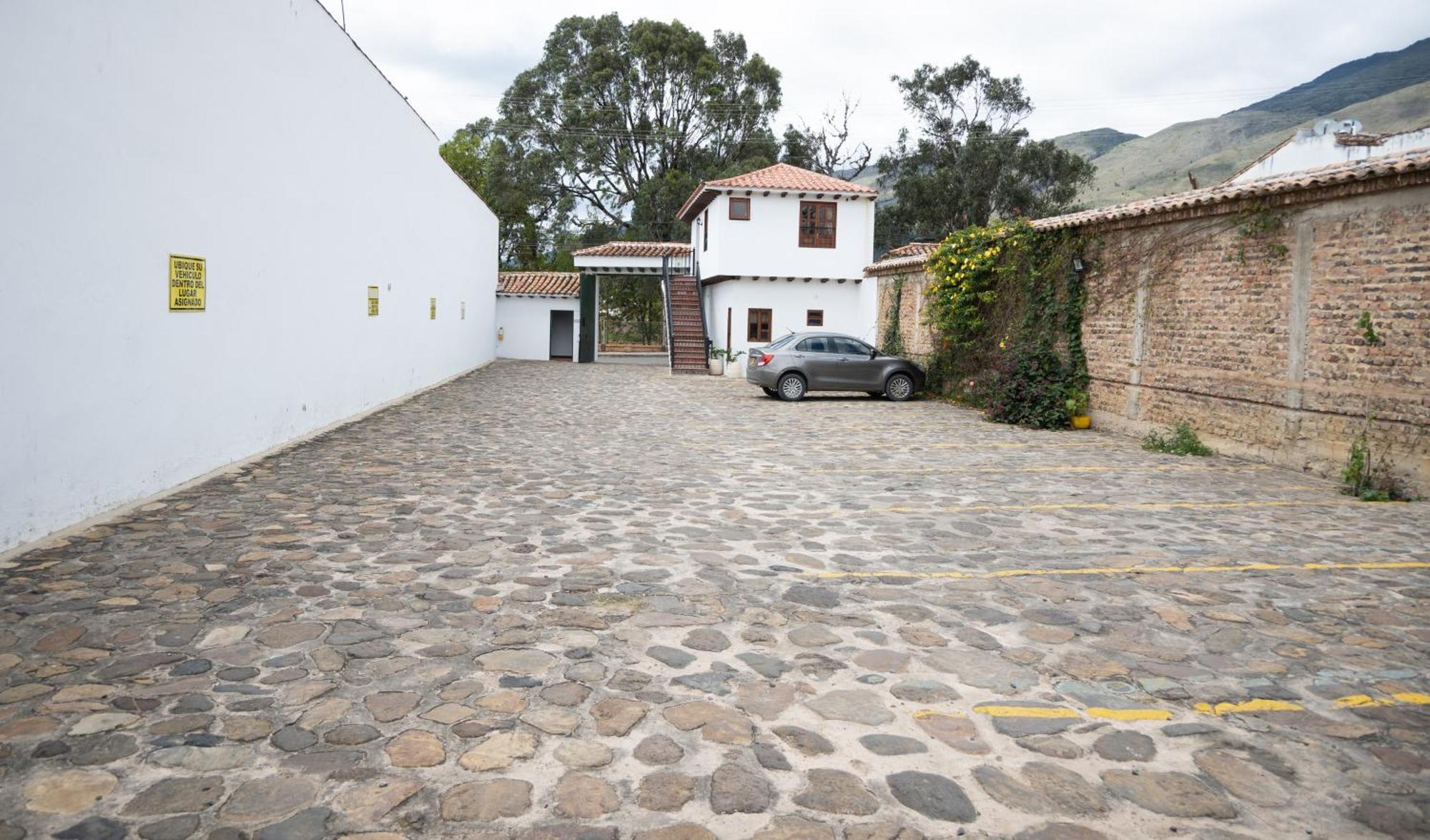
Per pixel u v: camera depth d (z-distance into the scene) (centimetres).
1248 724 344
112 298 678
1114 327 1321
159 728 323
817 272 2606
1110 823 273
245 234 938
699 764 307
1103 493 832
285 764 300
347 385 1337
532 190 4431
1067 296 1420
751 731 332
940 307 1794
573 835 262
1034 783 297
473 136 4619
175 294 781
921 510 743
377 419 1352
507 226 4559
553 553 579
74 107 622
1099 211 1334
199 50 820
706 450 1105
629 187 4619
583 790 288
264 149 986
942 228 4219
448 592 491
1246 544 635
